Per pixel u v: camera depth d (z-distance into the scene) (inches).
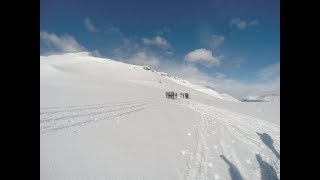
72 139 312.8
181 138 420.2
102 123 447.8
